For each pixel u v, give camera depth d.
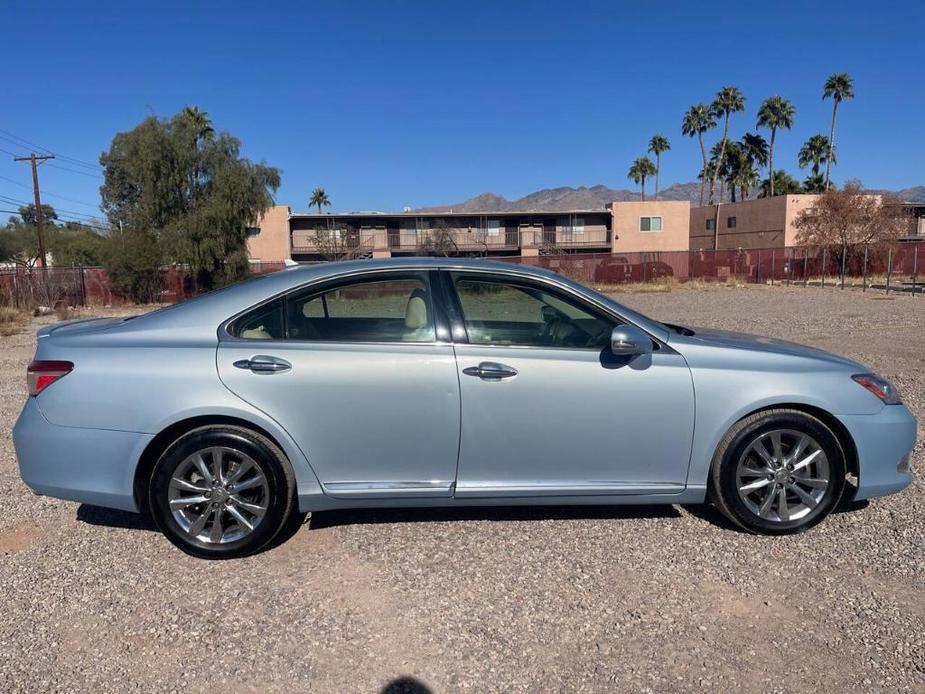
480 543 4.08
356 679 2.88
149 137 35.53
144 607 3.43
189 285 36.06
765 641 3.10
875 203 39.31
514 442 3.95
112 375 3.85
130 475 3.84
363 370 3.88
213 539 3.90
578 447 3.98
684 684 2.82
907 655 2.97
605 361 3.99
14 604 3.47
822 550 3.94
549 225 62.50
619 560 3.85
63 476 3.88
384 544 4.09
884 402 4.17
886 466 4.16
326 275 4.12
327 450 3.90
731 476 4.06
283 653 3.05
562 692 2.78
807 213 43.19
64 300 31.22
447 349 3.97
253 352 3.90
